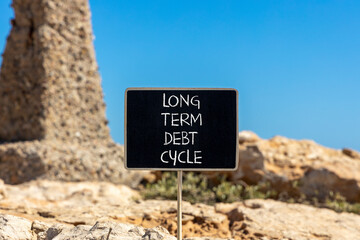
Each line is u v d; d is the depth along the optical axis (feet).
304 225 22.84
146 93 14.90
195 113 14.87
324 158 42.83
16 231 15.93
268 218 23.40
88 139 48.70
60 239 14.57
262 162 40.88
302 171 40.78
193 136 14.80
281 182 40.16
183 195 35.58
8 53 48.67
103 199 33.81
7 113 47.75
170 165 14.66
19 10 48.34
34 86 46.42
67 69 48.06
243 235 20.88
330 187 39.45
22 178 41.96
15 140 46.50
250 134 44.80
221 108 14.89
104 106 51.67
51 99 45.91
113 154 48.83
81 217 21.22
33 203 32.24
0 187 31.42
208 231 21.68
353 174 39.81
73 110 47.83
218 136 14.79
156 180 46.62
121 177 46.42
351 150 46.39
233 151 14.73
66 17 48.93
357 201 39.01
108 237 14.26
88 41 50.67
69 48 48.65
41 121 44.98
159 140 14.76
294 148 44.11
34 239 16.03
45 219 20.95
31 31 48.01
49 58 46.52
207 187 40.88
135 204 25.61
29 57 47.19
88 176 44.37
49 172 42.22
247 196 38.01
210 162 14.71
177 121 14.83
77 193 35.04
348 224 24.38
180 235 14.39
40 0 47.52
